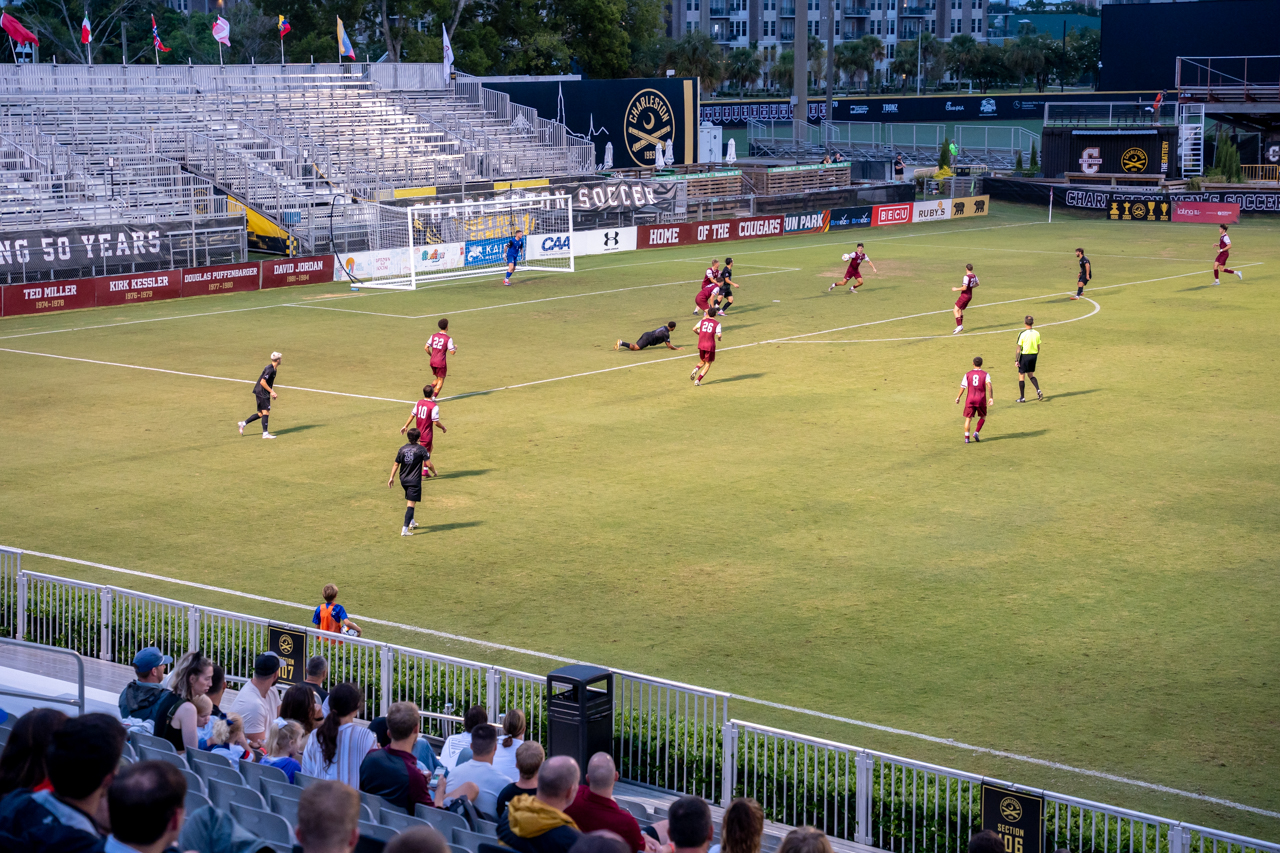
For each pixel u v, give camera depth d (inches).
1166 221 2910.9
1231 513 877.2
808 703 597.0
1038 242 2549.2
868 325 1646.2
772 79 5620.1
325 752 401.4
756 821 256.2
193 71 2834.6
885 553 810.2
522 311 1801.2
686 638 679.7
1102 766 534.3
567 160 2984.7
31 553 767.7
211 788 352.2
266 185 2384.4
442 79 3159.5
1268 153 3216.0
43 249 1856.5
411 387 1314.0
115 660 666.2
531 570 789.9
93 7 3971.5
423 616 714.8
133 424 1166.3
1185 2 3410.4
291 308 1836.9
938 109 4680.1
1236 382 1283.2
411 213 2233.0
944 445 1069.1
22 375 1373.0
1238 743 553.6
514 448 1079.0
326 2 3641.7
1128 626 686.5
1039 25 7657.5
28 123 2385.6
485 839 334.3
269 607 729.0
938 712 586.9
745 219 2684.5
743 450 1062.4
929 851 469.1
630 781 533.6
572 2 3769.7
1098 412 1171.9
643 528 868.0
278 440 1109.7
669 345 1515.7
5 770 226.8
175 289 1919.3
